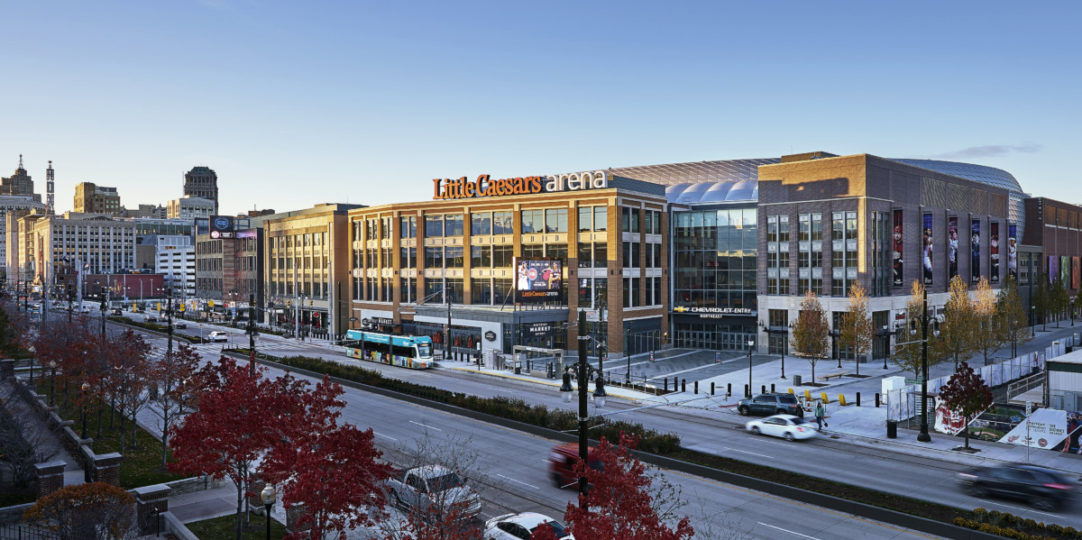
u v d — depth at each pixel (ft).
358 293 352.90
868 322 221.46
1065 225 456.45
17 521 80.53
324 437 63.93
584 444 59.62
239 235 466.70
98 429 128.57
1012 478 92.73
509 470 107.24
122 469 103.81
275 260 430.61
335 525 63.36
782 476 102.22
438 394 166.81
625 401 171.63
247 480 78.38
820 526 83.05
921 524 81.71
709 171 391.86
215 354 272.72
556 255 274.36
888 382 162.20
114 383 119.96
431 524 64.80
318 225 383.65
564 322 273.75
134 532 77.77
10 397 133.28
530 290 256.93
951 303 241.96
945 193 295.69
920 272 274.98
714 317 281.54
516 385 196.85
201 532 80.07
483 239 291.79
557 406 161.17
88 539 66.64
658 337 285.84
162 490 80.48
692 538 78.23
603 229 263.49
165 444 105.60
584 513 51.06
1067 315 430.20
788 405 149.59
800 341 204.23
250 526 82.23
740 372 221.25
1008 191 359.87
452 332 281.95
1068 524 83.20
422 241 311.06
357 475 63.77
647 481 57.47
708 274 290.56
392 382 185.98
